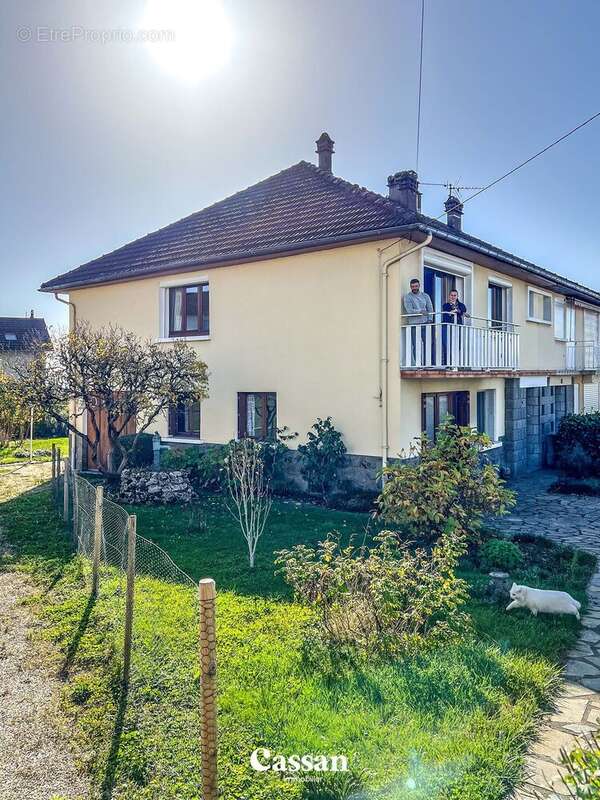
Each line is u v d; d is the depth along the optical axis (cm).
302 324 1275
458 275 1403
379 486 1154
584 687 472
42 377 1159
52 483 1239
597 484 1412
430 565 606
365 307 1175
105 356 1172
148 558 695
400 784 344
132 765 379
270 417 1360
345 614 523
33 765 387
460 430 954
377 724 400
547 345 1930
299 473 1277
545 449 1858
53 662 521
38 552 837
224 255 1343
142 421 1434
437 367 1125
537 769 369
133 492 1145
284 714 416
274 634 550
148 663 498
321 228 1238
